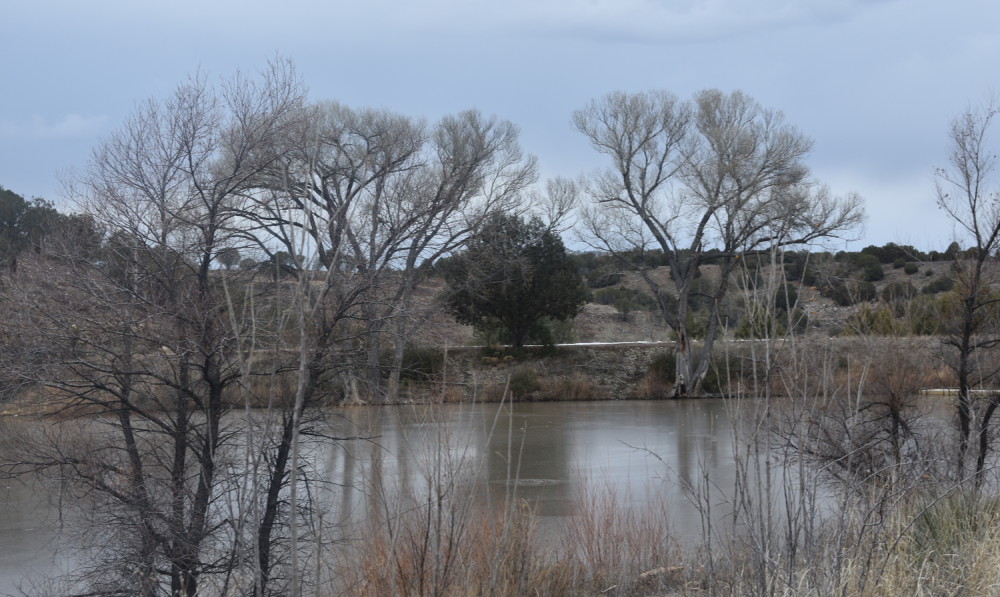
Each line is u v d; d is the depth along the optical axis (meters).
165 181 8.38
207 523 6.92
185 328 7.55
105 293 7.57
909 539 5.01
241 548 3.13
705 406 27.00
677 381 30.64
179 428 7.68
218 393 7.44
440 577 3.73
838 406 6.09
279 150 8.05
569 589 5.55
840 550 3.95
